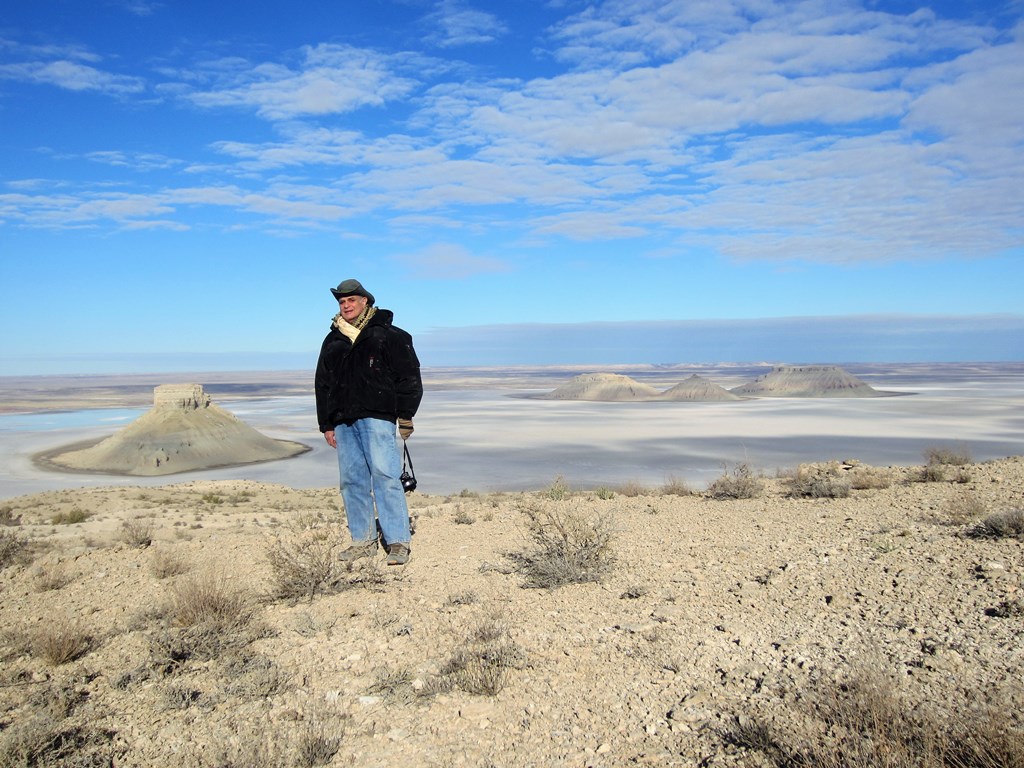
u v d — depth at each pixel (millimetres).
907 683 3586
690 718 3438
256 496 44250
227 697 3971
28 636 5211
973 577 5430
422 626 5066
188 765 3219
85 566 8469
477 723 3557
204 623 5195
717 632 4652
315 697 3924
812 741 3076
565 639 4672
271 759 3234
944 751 2863
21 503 41219
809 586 5609
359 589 6164
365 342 6504
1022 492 10000
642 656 4289
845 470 15594
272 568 6457
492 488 98875
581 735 3371
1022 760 2721
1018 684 3451
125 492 48000
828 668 3873
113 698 4031
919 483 12664
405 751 3311
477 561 7285
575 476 111875
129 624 5457
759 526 8820
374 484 6719
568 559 6457
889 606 4914
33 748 3359
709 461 132250
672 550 7473
